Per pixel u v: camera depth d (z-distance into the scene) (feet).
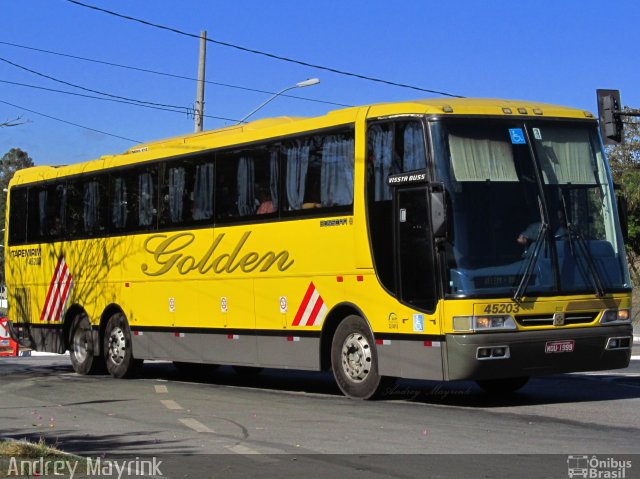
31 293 68.28
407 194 40.55
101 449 31.55
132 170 59.16
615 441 31.65
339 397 45.47
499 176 40.22
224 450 30.99
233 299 50.60
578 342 40.04
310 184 45.75
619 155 149.07
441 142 39.63
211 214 52.47
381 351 41.73
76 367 63.57
